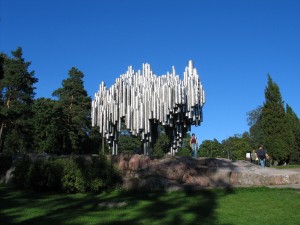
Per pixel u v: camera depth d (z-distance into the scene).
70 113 64.75
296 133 49.41
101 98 26.72
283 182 18.59
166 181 16.84
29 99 56.66
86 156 17.91
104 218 10.77
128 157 18.86
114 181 16.98
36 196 15.43
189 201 13.78
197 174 18.09
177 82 24.95
